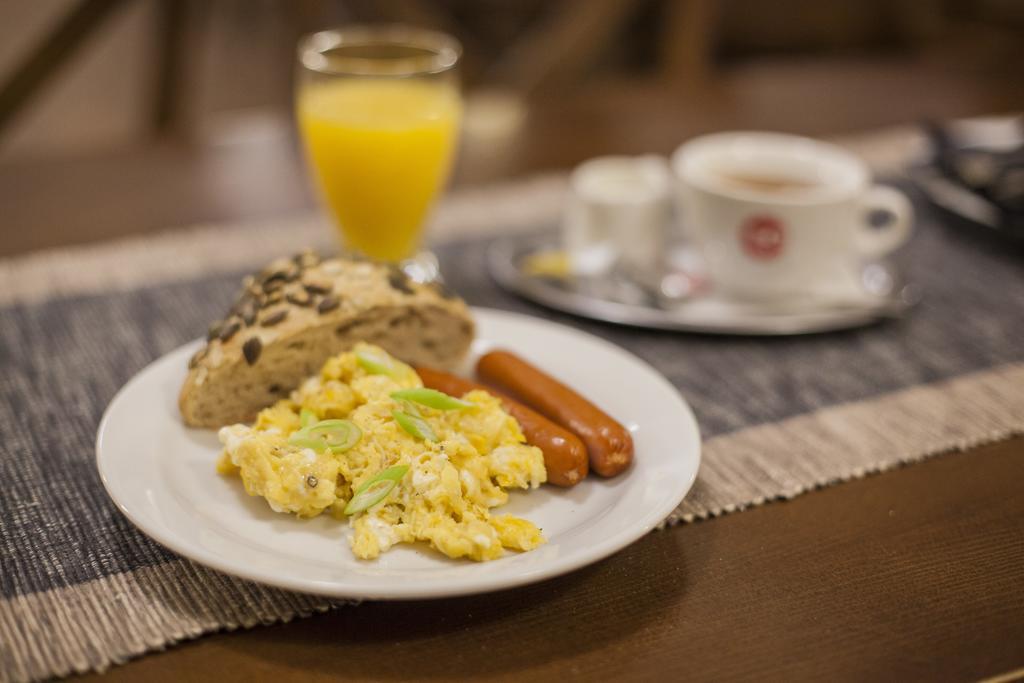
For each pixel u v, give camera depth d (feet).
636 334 4.07
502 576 2.32
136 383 3.15
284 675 2.29
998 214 4.92
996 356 3.95
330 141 4.20
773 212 4.12
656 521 2.57
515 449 2.83
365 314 3.27
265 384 3.19
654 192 4.62
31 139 11.65
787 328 4.01
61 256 4.51
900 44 10.99
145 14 14.01
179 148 5.86
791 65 7.77
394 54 4.63
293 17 7.30
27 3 13.32
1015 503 3.01
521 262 4.60
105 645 2.33
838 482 3.11
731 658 2.37
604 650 2.39
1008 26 9.56
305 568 2.40
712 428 3.40
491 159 5.88
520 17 10.59
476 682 2.29
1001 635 2.46
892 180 5.67
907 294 4.35
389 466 2.75
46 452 3.12
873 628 2.48
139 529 2.62
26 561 2.62
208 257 4.58
